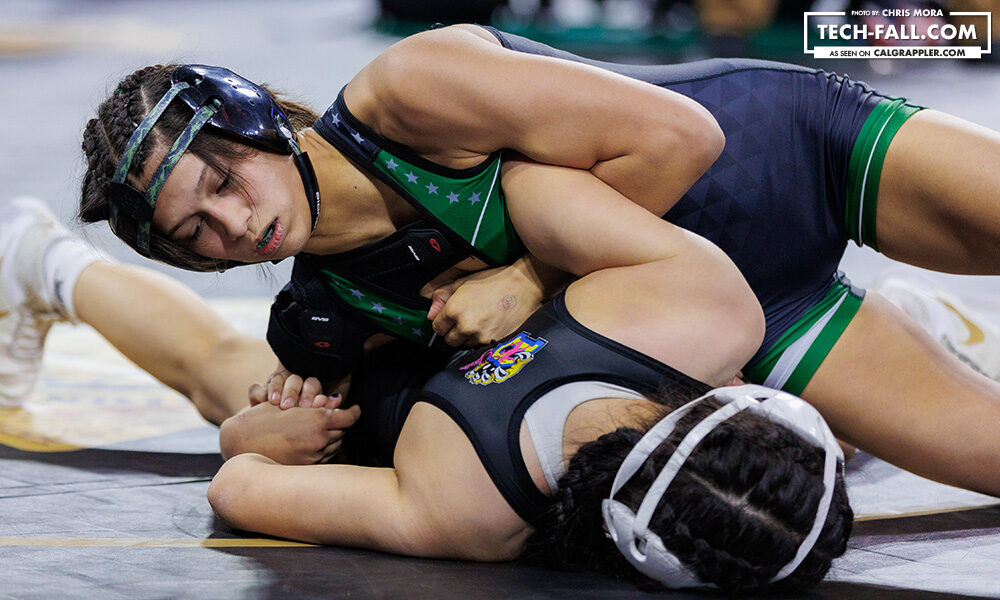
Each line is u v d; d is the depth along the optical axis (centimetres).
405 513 382
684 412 342
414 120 399
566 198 393
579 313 380
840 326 466
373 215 423
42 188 1191
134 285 554
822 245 467
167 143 381
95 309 557
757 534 326
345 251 430
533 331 385
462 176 411
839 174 466
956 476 461
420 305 437
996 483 457
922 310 582
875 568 390
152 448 554
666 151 395
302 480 406
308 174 401
